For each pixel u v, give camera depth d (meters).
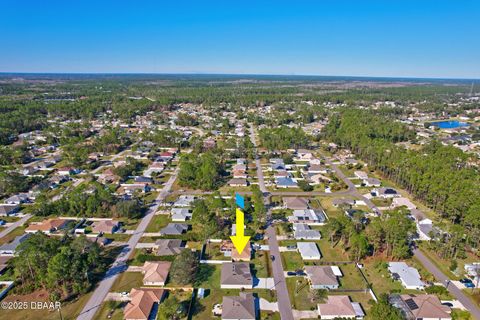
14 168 164.50
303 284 86.38
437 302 77.00
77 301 78.81
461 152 174.25
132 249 101.44
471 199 112.00
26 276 85.50
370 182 158.25
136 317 72.00
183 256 88.06
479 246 103.25
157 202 136.88
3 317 73.62
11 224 117.12
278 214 126.00
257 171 177.75
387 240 98.06
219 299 80.44
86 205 124.19
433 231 106.88
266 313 76.25
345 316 74.56
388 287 85.56
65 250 83.31
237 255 96.75
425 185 132.62
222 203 121.75
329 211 130.12
